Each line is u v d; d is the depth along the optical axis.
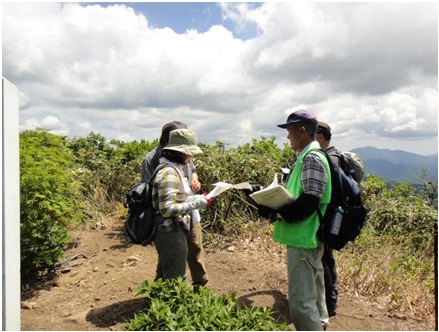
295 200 2.62
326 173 2.62
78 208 5.64
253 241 5.54
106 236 5.78
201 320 2.40
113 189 7.67
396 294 4.01
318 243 2.76
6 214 2.38
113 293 3.92
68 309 3.63
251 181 6.43
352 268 4.55
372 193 7.04
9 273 2.42
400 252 5.81
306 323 2.69
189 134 3.09
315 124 2.82
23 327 3.29
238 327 2.34
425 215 6.68
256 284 4.23
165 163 3.05
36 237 4.21
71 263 4.73
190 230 3.54
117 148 9.75
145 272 4.45
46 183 4.14
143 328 2.41
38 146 4.76
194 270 3.66
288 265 2.78
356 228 2.73
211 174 6.04
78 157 8.41
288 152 7.38
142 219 3.05
